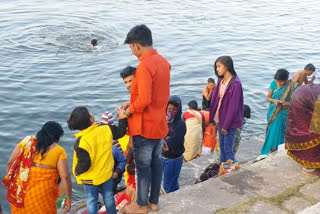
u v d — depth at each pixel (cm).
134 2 2972
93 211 378
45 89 1244
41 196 420
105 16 2436
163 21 2330
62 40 1875
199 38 1941
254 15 2642
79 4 2814
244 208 388
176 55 1642
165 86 338
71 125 355
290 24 2381
